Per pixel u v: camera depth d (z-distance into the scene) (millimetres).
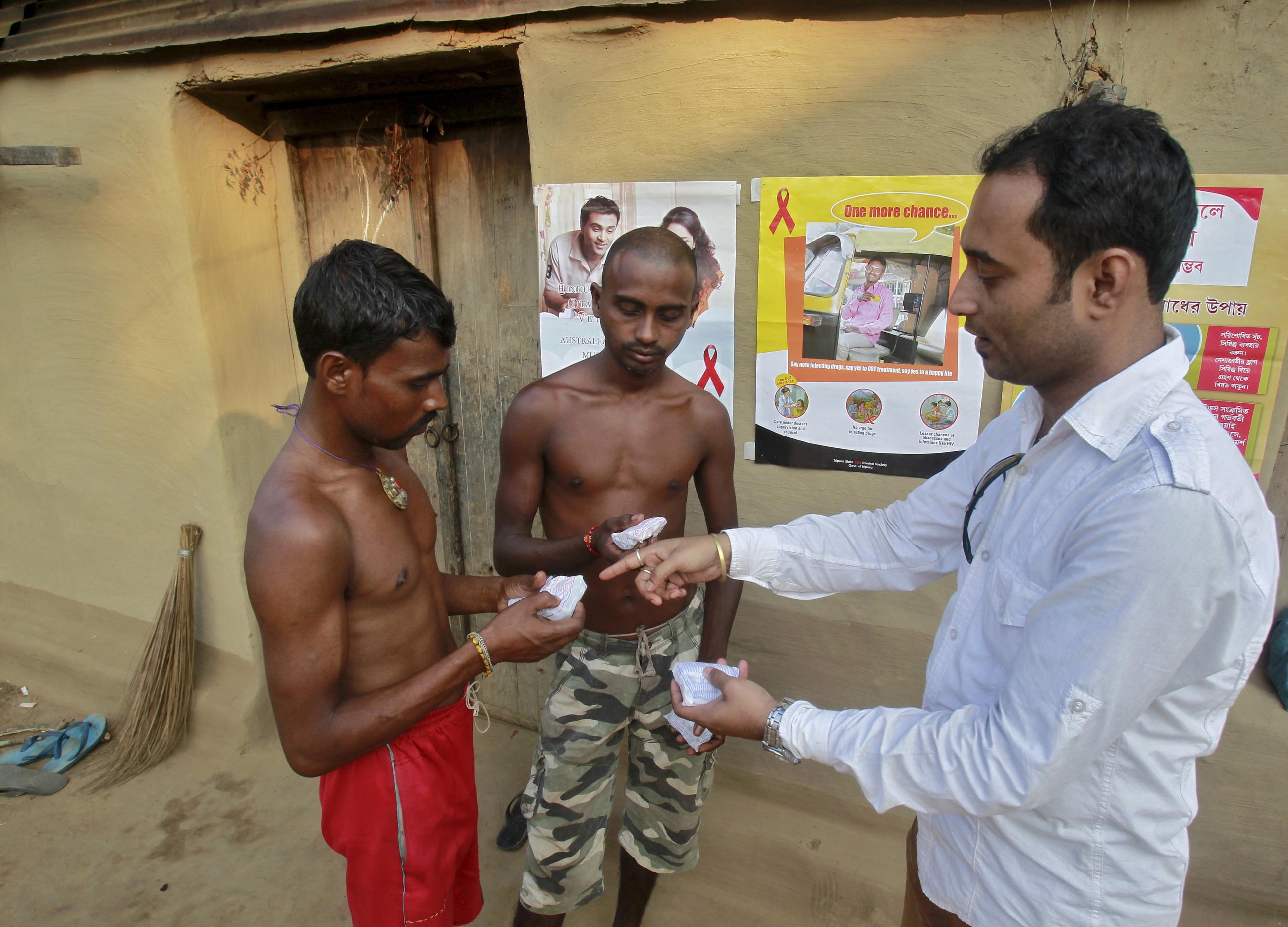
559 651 2043
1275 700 2062
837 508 2277
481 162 2678
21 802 2828
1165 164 878
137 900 2416
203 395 2861
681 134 2113
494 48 2195
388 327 1223
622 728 2029
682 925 2332
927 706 1260
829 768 2566
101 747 3123
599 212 2246
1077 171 877
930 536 1470
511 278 2746
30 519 3537
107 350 3006
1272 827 2082
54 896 2430
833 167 2018
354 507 1375
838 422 2209
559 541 1781
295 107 2832
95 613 3508
